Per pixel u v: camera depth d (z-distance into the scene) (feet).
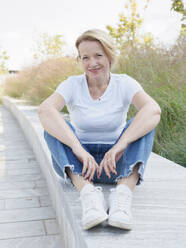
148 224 4.55
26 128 16.25
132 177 4.85
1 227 6.97
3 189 9.32
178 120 9.58
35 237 6.54
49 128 5.36
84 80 5.81
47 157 8.34
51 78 20.39
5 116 26.20
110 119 5.72
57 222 7.18
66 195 5.62
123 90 5.68
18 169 11.35
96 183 6.07
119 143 5.08
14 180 10.14
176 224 4.53
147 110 5.22
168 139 9.36
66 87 5.79
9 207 8.02
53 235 6.61
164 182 6.27
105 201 5.17
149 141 5.16
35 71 26.45
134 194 5.67
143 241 4.11
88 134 5.91
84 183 4.88
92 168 4.98
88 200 4.53
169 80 11.66
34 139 12.75
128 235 4.26
